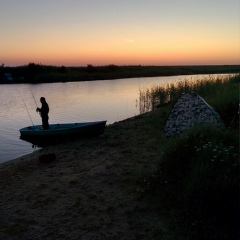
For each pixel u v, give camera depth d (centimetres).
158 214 557
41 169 924
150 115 1764
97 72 9925
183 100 1055
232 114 1127
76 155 1041
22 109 2939
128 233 511
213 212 500
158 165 711
